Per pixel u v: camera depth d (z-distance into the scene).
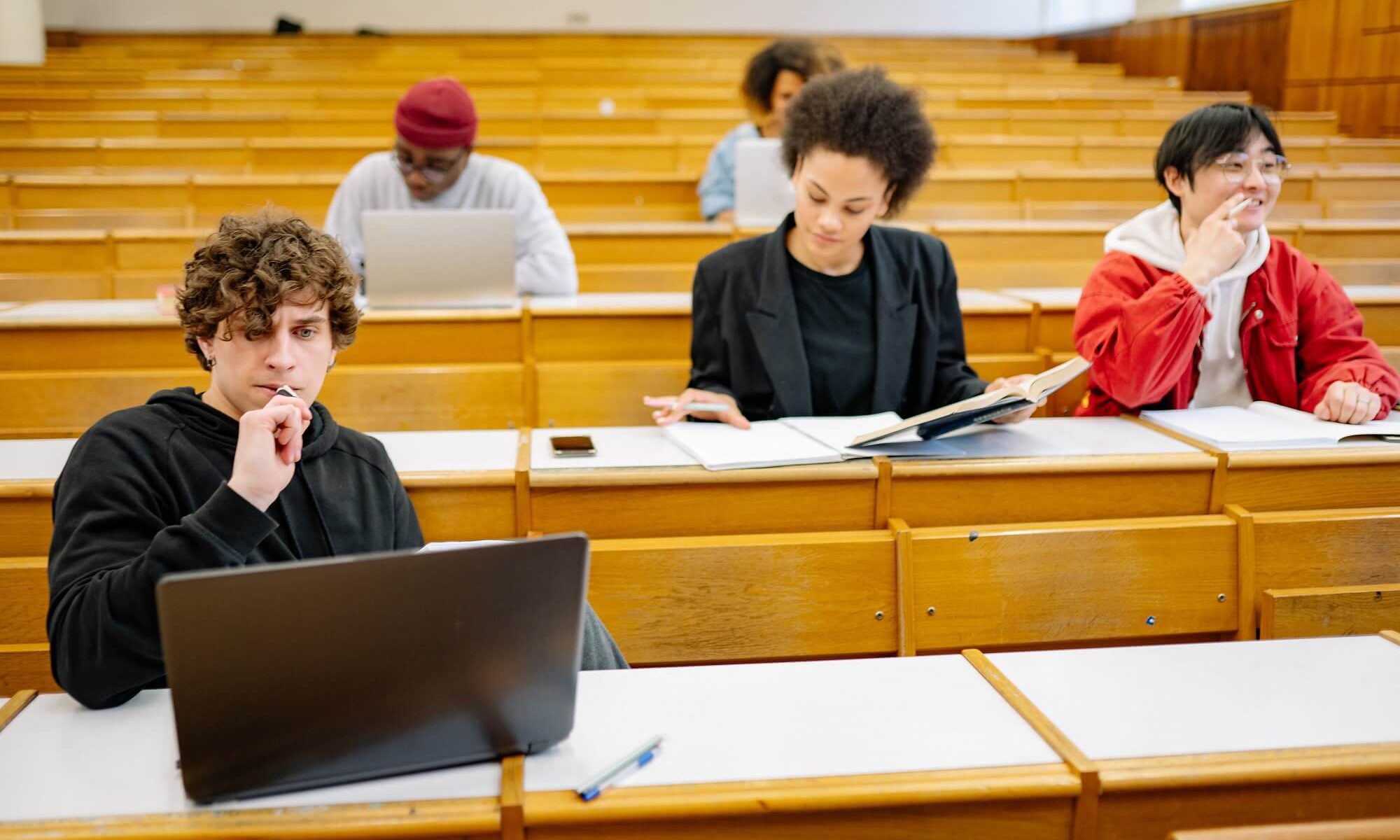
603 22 12.00
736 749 1.07
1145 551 1.71
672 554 1.64
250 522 1.08
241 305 1.19
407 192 3.25
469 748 1.02
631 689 1.19
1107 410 2.19
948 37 12.17
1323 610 1.71
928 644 1.67
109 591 1.05
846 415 2.05
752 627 1.66
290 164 5.66
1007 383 1.88
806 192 1.87
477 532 1.71
